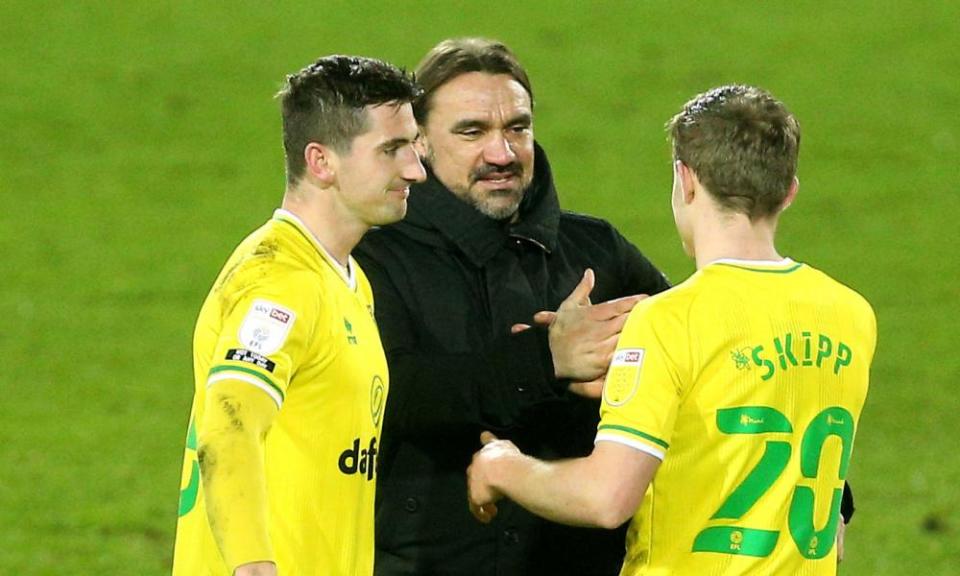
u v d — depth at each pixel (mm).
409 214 16922
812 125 66500
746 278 14086
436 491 16562
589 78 70875
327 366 14273
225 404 13234
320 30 75875
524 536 16594
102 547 31672
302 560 14438
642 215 57656
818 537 14234
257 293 13828
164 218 56781
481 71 16938
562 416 16906
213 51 73062
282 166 62219
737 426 13828
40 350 44875
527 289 17062
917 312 49125
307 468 14375
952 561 31797
